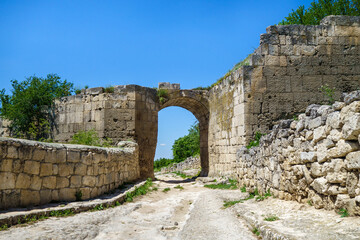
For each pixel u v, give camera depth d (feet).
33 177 25.07
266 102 51.57
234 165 54.60
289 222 19.11
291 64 52.54
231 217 25.94
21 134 73.20
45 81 78.28
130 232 22.00
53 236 18.85
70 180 28.86
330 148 19.03
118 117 65.67
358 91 16.33
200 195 41.57
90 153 31.50
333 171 18.66
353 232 14.90
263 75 52.03
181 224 25.44
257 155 34.04
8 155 22.86
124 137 65.26
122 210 29.17
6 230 19.45
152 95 70.13
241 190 39.81
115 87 66.69
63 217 24.21
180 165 119.75
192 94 72.28
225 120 60.34
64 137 70.38
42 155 25.95
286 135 25.64
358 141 16.56
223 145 61.21
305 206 21.99
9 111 73.67
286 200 25.81
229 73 59.62
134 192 39.65
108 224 23.85
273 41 52.90
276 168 27.96
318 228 16.78
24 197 24.23
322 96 52.13
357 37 53.67
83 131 62.18
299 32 53.31
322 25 53.72
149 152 68.28
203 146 78.02
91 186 31.58
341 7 72.84
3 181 22.52
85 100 68.59
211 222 24.99
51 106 73.36
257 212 24.25
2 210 22.29
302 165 22.79
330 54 53.11
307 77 52.42
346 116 17.12
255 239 19.27
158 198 39.83
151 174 68.08
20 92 75.36
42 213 23.29
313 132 21.09
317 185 20.43
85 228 21.62
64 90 81.05
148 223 25.17
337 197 18.28
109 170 37.14
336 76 52.70
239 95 53.36
